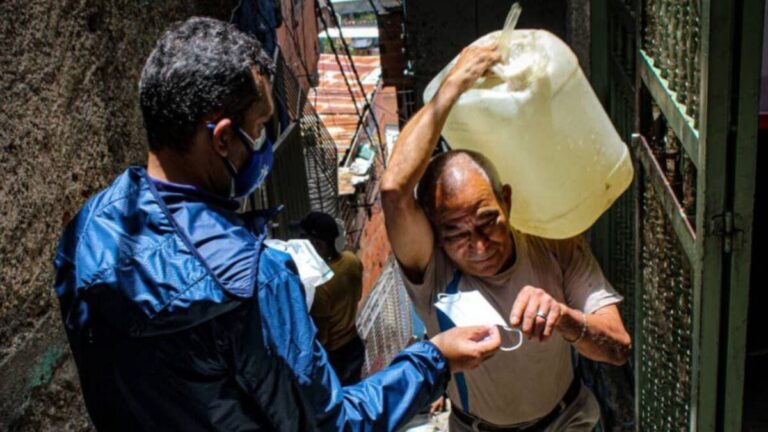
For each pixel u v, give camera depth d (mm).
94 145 2775
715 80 1890
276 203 6070
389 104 15617
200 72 1632
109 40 2949
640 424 3139
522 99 2258
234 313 1617
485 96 2301
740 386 2133
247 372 1643
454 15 4871
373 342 8812
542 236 2535
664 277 2662
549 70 2268
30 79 2381
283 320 1673
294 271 1738
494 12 4820
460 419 2693
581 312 2428
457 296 2264
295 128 6859
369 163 11570
